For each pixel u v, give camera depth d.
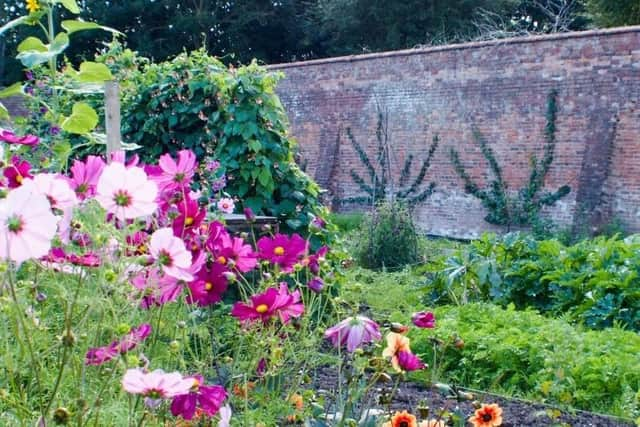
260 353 2.01
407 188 15.80
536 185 14.02
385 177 16.09
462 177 14.98
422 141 15.55
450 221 15.19
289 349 2.18
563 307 6.45
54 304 1.74
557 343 4.44
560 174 13.78
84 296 1.52
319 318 2.42
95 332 1.53
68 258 1.57
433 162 15.41
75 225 1.56
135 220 1.58
